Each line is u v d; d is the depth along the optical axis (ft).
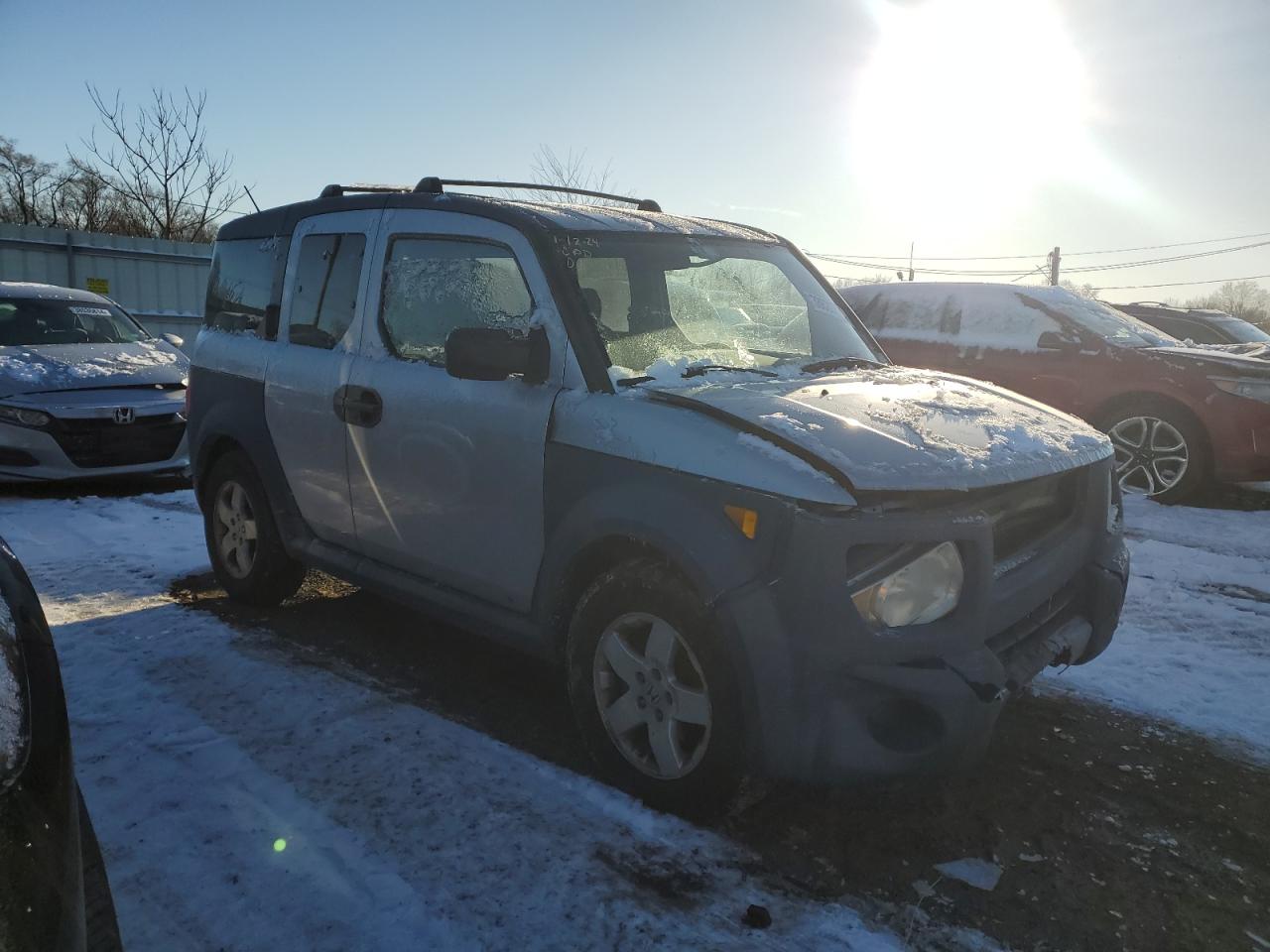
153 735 10.98
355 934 7.62
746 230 13.87
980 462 8.68
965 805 9.64
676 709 8.96
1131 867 8.69
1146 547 19.40
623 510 9.07
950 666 8.09
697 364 10.61
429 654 13.62
